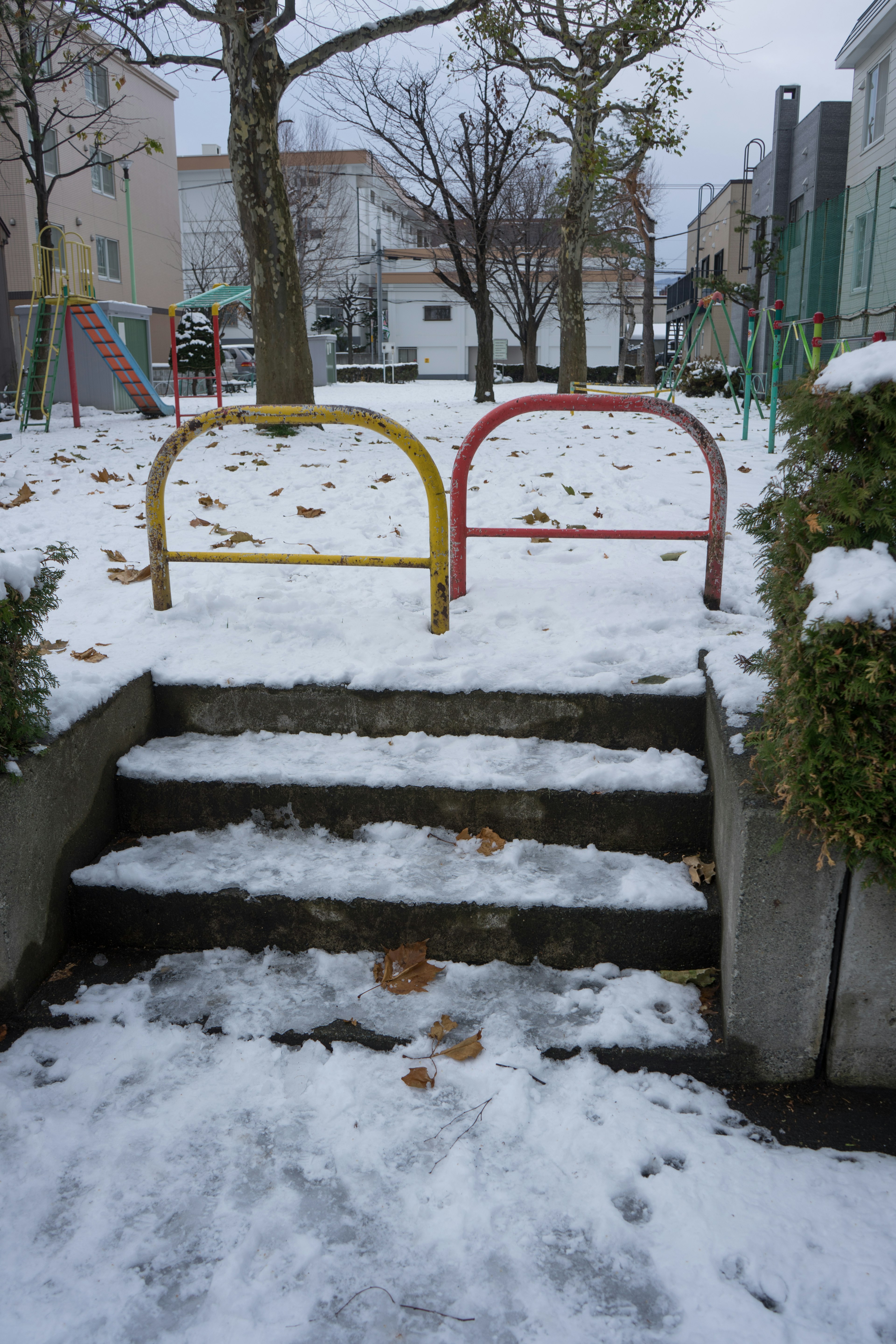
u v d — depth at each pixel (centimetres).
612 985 249
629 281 4678
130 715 303
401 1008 242
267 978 255
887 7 1630
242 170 1000
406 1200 192
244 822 293
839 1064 225
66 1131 208
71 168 2236
